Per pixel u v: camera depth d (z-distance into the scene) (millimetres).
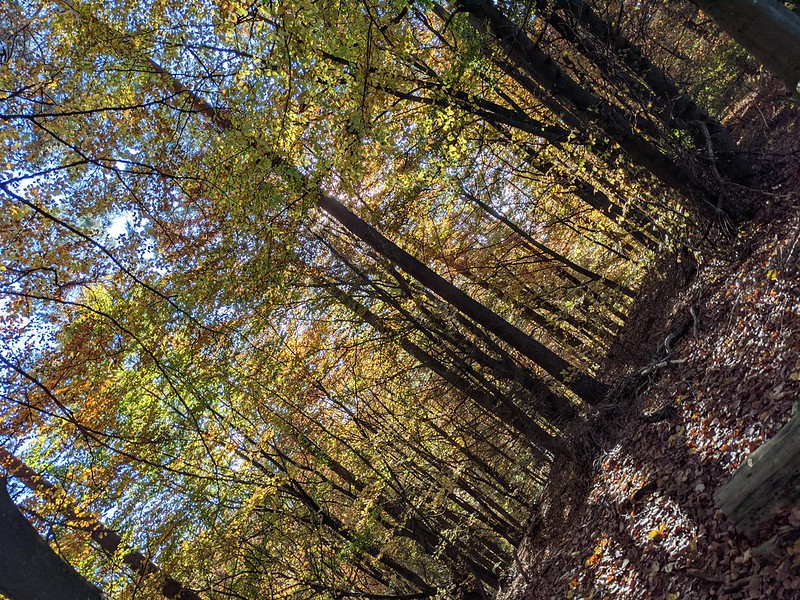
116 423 10906
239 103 6828
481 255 15312
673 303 11398
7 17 7879
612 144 9273
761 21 3863
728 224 9727
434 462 15195
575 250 18500
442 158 8898
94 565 11219
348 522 14305
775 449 4539
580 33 9078
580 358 15500
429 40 10602
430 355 13500
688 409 8078
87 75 8039
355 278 12594
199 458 11203
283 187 7613
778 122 11734
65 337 9258
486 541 15961
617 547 7305
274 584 13539
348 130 6973
